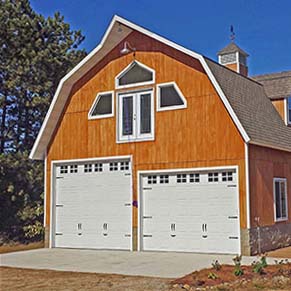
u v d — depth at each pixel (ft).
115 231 55.93
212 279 32.58
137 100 55.72
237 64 70.74
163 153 53.26
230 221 48.80
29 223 75.05
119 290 30.96
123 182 55.98
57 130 61.36
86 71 59.52
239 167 48.26
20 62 77.41
